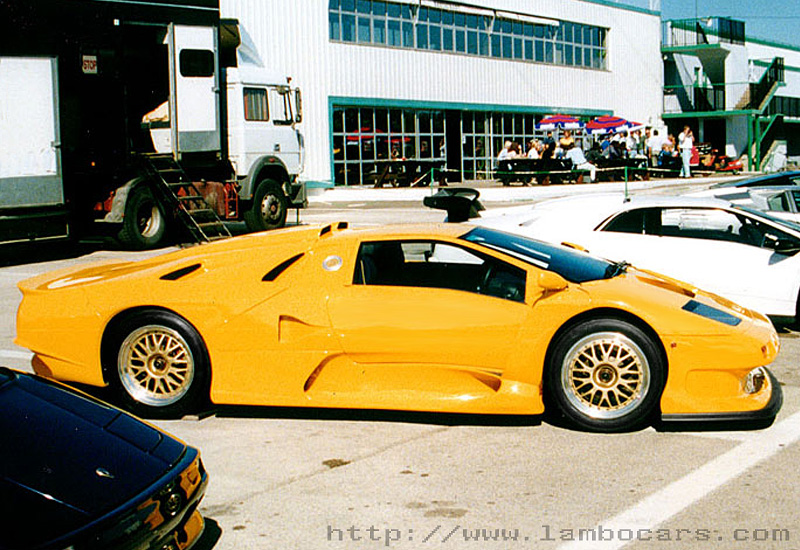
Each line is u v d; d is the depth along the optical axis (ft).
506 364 16.79
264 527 12.62
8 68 41.27
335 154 93.45
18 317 18.56
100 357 17.97
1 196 41.32
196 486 10.57
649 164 117.50
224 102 51.39
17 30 41.34
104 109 48.44
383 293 17.26
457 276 17.69
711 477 14.24
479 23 111.55
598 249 26.89
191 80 48.88
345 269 17.53
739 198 38.75
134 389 17.97
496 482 14.20
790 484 13.88
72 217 46.85
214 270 17.92
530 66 119.55
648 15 142.00
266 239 18.66
